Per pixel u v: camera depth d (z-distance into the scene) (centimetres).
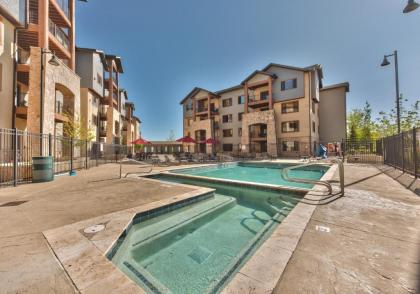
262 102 2497
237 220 467
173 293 233
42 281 173
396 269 187
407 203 413
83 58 1984
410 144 793
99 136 2311
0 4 977
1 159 794
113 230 291
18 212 373
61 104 1507
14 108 1099
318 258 205
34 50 1119
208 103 3066
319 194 492
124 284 170
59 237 264
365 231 274
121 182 717
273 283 165
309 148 2188
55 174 927
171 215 450
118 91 2739
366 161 1421
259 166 1619
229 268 246
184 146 3488
